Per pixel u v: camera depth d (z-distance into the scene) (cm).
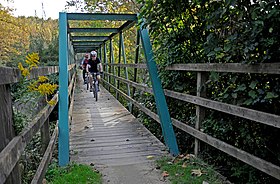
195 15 346
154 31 412
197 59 371
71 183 285
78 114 689
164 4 361
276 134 248
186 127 367
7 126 161
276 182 269
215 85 326
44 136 318
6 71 157
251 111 232
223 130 301
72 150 403
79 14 537
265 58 218
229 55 277
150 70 450
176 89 405
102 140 457
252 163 236
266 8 203
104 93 1130
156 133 518
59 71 405
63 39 432
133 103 651
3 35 1363
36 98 315
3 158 131
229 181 290
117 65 882
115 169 330
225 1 237
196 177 292
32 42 1430
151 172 319
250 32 228
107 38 1109
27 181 278
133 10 1304
